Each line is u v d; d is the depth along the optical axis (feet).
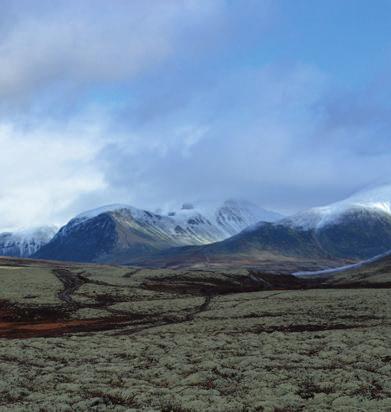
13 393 105.91
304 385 108.68
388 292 303.48
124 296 360.28
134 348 156.15
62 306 307.58
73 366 132.57
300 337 164.86
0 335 221.66
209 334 183.83
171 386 111.86
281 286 495.41
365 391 102.32
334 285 482.28
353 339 154.61
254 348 149.28
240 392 104.99
